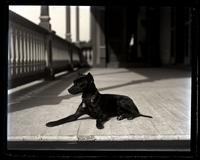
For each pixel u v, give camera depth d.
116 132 3.02
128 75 11.85
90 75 3.45
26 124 3.33
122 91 6.20
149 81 8.78
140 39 21.73
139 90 6.40
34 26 7.18
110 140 2.84
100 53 21.06
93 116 3.46
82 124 3.34
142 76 11.16
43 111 4.06
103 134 2.95
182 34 16.81
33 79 7.23
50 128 3.16
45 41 8.60
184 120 3.57
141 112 4.04
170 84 7.85
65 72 13.57
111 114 3.67
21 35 6.26
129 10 21.30
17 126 3.24
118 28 21.45
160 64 21.61
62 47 12.38
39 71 7.91
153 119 3.61
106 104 3.56
